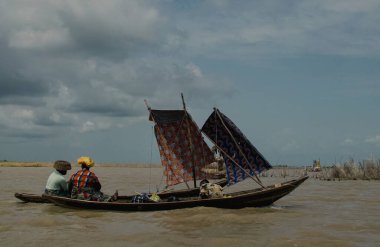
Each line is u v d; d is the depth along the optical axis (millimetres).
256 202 15812
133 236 10461
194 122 21125
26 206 16531
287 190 16250
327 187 26688
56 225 12086
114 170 75438
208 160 21219
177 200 16234
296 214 14180
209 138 17938
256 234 10688
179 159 20578
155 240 9984
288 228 11555
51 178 16578
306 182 32125
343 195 21203
